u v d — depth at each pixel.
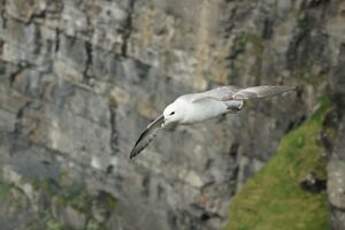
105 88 42.16
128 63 40.59
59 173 45.53
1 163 47.56
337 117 31.94
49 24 43.47
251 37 35.66
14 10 44.34
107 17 40.53
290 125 35.66
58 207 44.59
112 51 41.03
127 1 39.41
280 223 32.88
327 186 31.66
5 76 46.34
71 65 43.25
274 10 34.91
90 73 42.56
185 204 39.66
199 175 38.59
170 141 39.28
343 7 33.03
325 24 34.03
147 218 41.62
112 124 42.38
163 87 39.31
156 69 39.34
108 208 43.28
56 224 44.53
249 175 37.19
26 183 46.16
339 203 30.94
